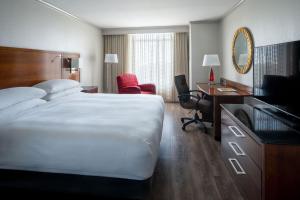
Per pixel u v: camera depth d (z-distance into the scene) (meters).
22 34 3.39
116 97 3.53
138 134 1.78
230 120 2.36
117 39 6.84
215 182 2.26
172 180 2.31
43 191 1.87
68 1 3.88
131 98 3.43
